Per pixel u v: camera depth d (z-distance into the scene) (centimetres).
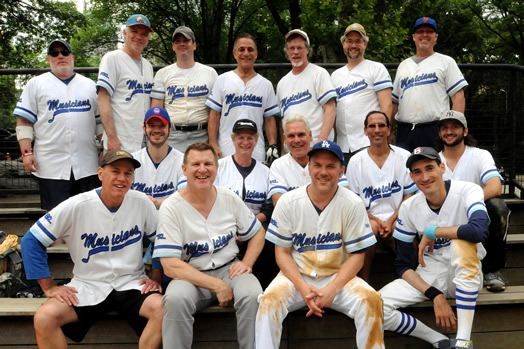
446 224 308
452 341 292
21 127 395
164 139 352
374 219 354
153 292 290
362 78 428
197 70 427
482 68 488
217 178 363
